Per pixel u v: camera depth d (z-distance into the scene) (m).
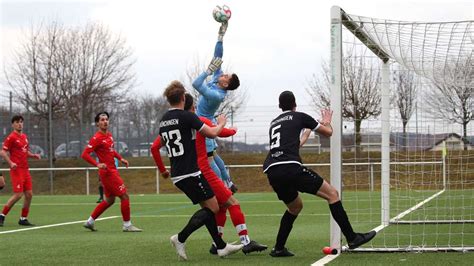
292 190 11.30
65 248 13.33
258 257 11.55
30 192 19.84
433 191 29.31
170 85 11.20
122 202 17.23
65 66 61.31
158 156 12.30
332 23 11.91
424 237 14.29
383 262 10.50
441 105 19.47
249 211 23.75
